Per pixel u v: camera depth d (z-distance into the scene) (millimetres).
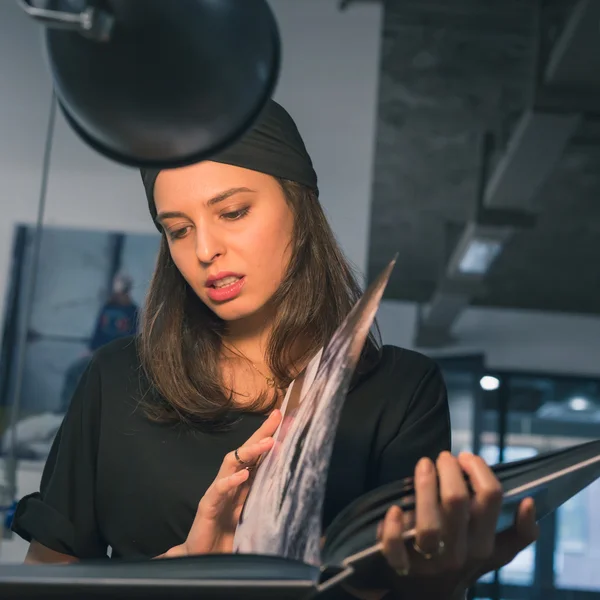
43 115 5230
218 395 1122
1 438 5148
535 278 7883
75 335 5211
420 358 1180
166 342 1136
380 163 6629
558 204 7258
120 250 5242
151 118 655
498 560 760
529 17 5371
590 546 7168
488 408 7914
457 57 5754
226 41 644
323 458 712
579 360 7863
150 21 622
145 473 1119
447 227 7145
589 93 5281
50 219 5230
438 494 682
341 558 652
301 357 1139
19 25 5234
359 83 5328
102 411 1165
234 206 1023
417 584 719
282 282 1120
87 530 1140
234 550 846
